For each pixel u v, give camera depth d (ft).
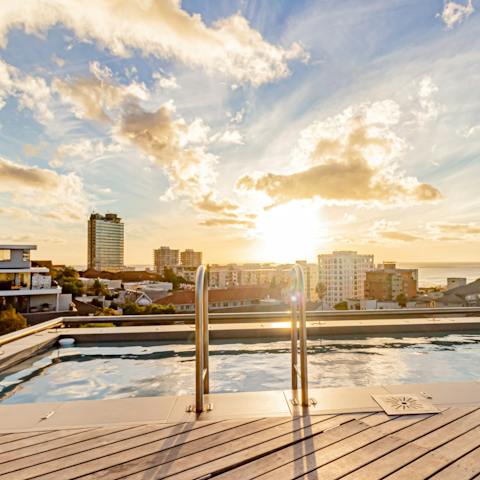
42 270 96.48
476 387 10.80
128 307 102.47
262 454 7.26
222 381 16.15
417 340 23.65
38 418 9.05
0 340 19.98
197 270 10.25
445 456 7.13
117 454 7.32
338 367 18.12
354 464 6.88
